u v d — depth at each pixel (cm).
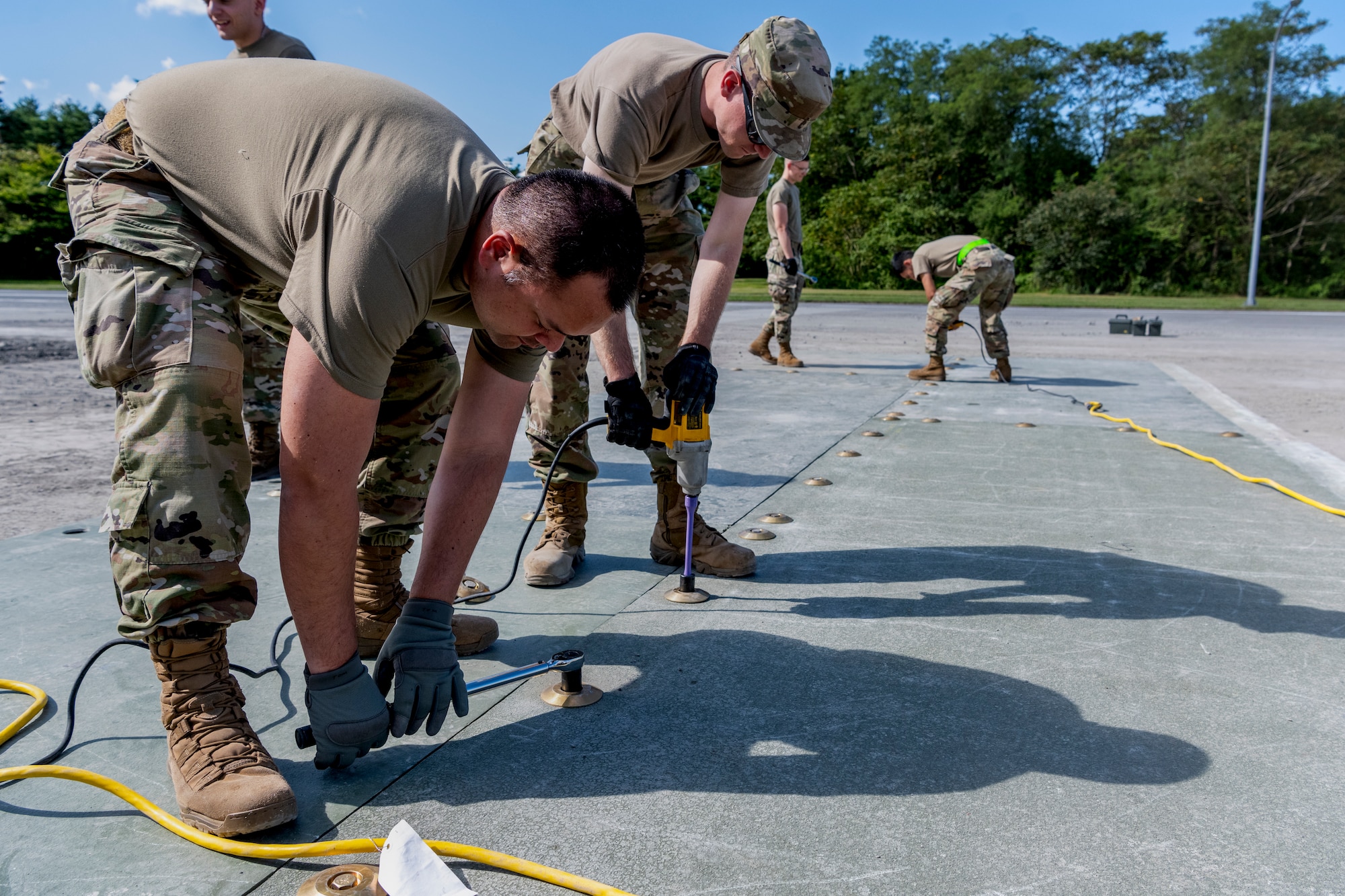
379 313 125
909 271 718
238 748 141
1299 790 149
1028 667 197
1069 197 3828
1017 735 167
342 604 143
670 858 130
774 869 127
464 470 161
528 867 125
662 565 270
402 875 115
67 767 154
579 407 254
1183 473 385
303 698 183
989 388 662
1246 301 2839
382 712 148
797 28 194
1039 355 950
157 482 135
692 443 223
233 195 141
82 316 140
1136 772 154
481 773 154
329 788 149
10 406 574
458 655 203
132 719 172
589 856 131
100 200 144
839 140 4597
